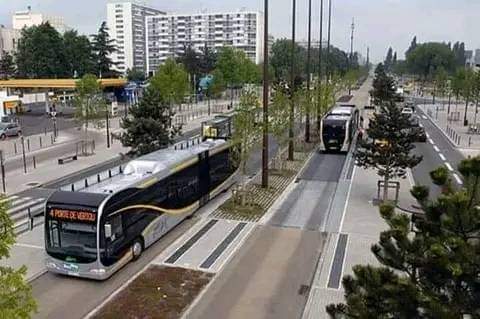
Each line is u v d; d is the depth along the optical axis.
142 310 14.52
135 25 183.75
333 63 118.69
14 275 8.34
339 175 32.34
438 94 106.75
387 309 8.14
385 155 24.09
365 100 95.69
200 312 14.43
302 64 111.81
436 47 137.75
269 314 14.34
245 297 15.41
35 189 28.98
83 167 35.25
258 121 27.45
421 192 8.52
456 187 8.43
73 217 16.19
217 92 91.38
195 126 57.16
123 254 17.38
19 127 52.41
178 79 63.62
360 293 8.64
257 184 29.56
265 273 17.22
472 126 54.72
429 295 7.72
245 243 20.14
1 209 8.67
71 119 68.31
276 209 24.78
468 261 7.36
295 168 34.47
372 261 18.14
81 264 16.27
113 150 42.66
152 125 30.05
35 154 40.81
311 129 50.69
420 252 8.06
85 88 49.66
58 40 102.69
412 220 8.73
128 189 17.67
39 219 23.17
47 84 75.62
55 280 16.67
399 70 192.50
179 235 21.06
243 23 173.38
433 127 57.12
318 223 22.58
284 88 44.84
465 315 7.77
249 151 29.64
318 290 15.88
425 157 38.03
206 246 19.78
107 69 105.12
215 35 177.12
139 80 121.19
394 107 23.89
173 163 21.50
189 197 23.12
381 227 21.88
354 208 24.78
